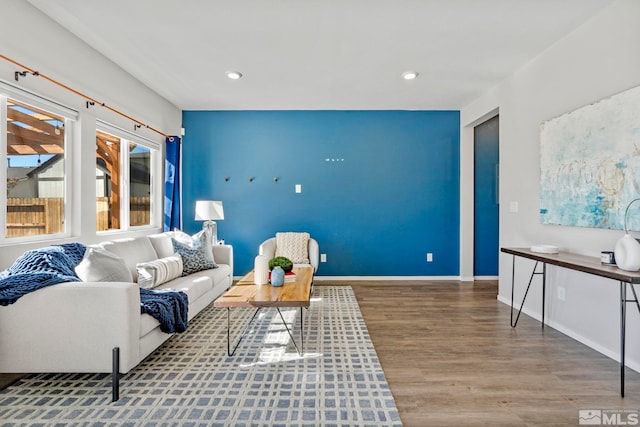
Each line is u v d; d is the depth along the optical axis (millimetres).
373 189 4809
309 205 4805
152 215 4367
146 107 3912
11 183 2365
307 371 2127
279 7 2355
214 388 1925
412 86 3879
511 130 3521
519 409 1737
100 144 3355
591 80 2475
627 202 2145
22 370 1884
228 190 4797
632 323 2170
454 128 4809
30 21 2334
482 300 3785
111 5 2340
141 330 2035
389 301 3740
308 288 2643
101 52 3064
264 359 2297
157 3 2314
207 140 4781
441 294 4039
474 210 4824
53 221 2701
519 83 3385
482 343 2590
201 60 3217
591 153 2428
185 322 2504
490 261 4816
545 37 2758
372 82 3752
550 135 2859
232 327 2912
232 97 4270
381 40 2818
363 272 4809
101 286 1896
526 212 3277
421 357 2346
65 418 1637
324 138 4789
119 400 1797
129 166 3809
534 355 2377
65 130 2789
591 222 2428
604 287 2387
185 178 4777
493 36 2748
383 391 1894
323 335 2729
